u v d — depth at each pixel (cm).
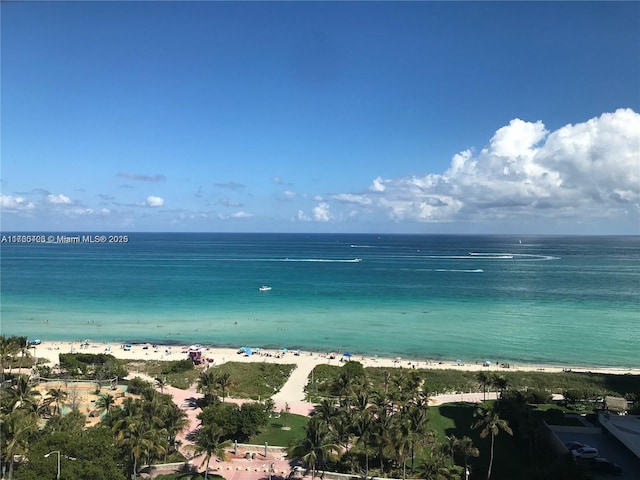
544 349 12550
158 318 15738
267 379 9825
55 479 4472
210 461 6059
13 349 8650
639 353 12219
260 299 19175
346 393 7356
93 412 6944
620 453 6184
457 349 12550
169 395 7688
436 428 7256
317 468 5903
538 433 6094
